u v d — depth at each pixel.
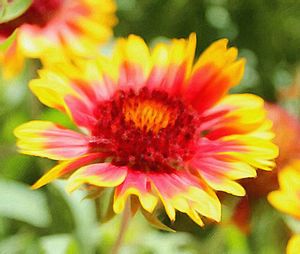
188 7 0.58
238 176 0.26
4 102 0.44
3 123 0.44
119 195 0.25
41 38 0.37
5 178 0.41
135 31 0.57
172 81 0.29
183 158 0.28
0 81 0.44
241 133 0.28
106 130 0.28
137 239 0.37
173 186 0.26
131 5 0.56
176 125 0.28
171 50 0.30
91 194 0.26
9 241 0.38
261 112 0.28
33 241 0.38
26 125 0.27
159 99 0.28
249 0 0.60
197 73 0.29
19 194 0.38
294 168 0.34
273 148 0.27
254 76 0.55
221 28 0.59
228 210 0.32
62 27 0.38
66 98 0.28
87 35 0.39
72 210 0.36
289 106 0.46
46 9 0.38
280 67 0.59
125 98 0.28
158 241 0.37
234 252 0.37
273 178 0.33
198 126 0.28
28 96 0.42
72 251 0.34
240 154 0.27
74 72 0.29
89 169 0.26
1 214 0.38
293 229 0.34
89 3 0.40
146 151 0.27
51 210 0.38
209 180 0.26
